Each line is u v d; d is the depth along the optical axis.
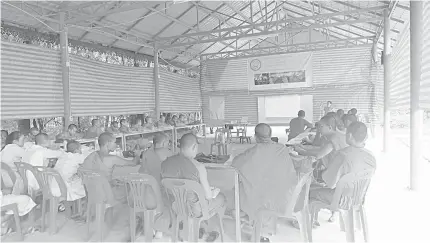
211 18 12.88
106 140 3.57
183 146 2.89
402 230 3.38
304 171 3.17
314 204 3.21
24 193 3.79
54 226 3.58
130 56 12.23
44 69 7.62
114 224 3.79
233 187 3.43
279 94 15.30
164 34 12.41
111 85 10.23
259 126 3.04
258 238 2.91
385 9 9.22
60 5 7.78
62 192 3.57
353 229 2.94
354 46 14.04
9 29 7.61
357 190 2.92
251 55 15.65
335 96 14.41
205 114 16.52
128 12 9.73
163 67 14.45
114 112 10.32
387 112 8.96
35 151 3.92
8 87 6.76
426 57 6.58
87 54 10.15
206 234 3.40
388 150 8.88
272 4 14.32
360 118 13.88
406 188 5.05
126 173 3.35
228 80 16.09
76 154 4.00
